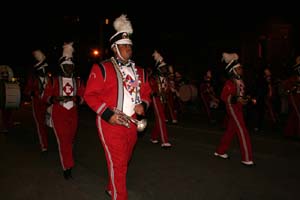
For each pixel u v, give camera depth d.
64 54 5.23
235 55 5.91
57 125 5.05
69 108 5.06
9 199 4.38
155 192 4.56
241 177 5.14
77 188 4.80
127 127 3.36
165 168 5.69
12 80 9.68
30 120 12.15
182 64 19.78
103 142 3.51
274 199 4.24
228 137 6.17
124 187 3.46
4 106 8.74
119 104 3.44
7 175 5.44
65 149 5.14
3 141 8.34
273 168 5.61
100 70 3.42
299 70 8.03
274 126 9.77
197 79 18.39
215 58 17.83
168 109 11.54
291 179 5.02
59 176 5.38
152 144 7.64
